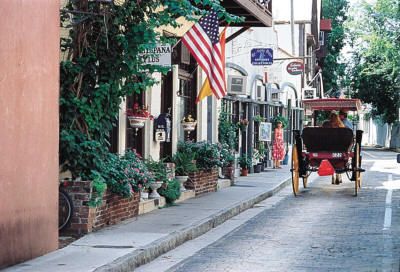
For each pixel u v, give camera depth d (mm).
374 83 74000
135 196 15297
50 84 11023
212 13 17578
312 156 22609
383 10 70438
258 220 16281
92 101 13414
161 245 11734
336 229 14211
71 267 9578
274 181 26188
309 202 20062
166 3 13688
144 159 17109
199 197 19922
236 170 28719
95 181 12750
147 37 13609
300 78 49250
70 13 13242
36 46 10531
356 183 21391
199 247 12539
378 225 14570
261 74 33812
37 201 10484
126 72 13773
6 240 9609
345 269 9961
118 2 15164
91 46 13602
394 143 78812
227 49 27125
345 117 26641
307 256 11148
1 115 9531
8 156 9695
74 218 12641
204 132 23141
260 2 23641
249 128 31562
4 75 9625
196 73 22469
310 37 59688
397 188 23953
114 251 10852
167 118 18328
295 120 46844
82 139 13148
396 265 10125
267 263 10633
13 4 9852
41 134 10672
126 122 16609
